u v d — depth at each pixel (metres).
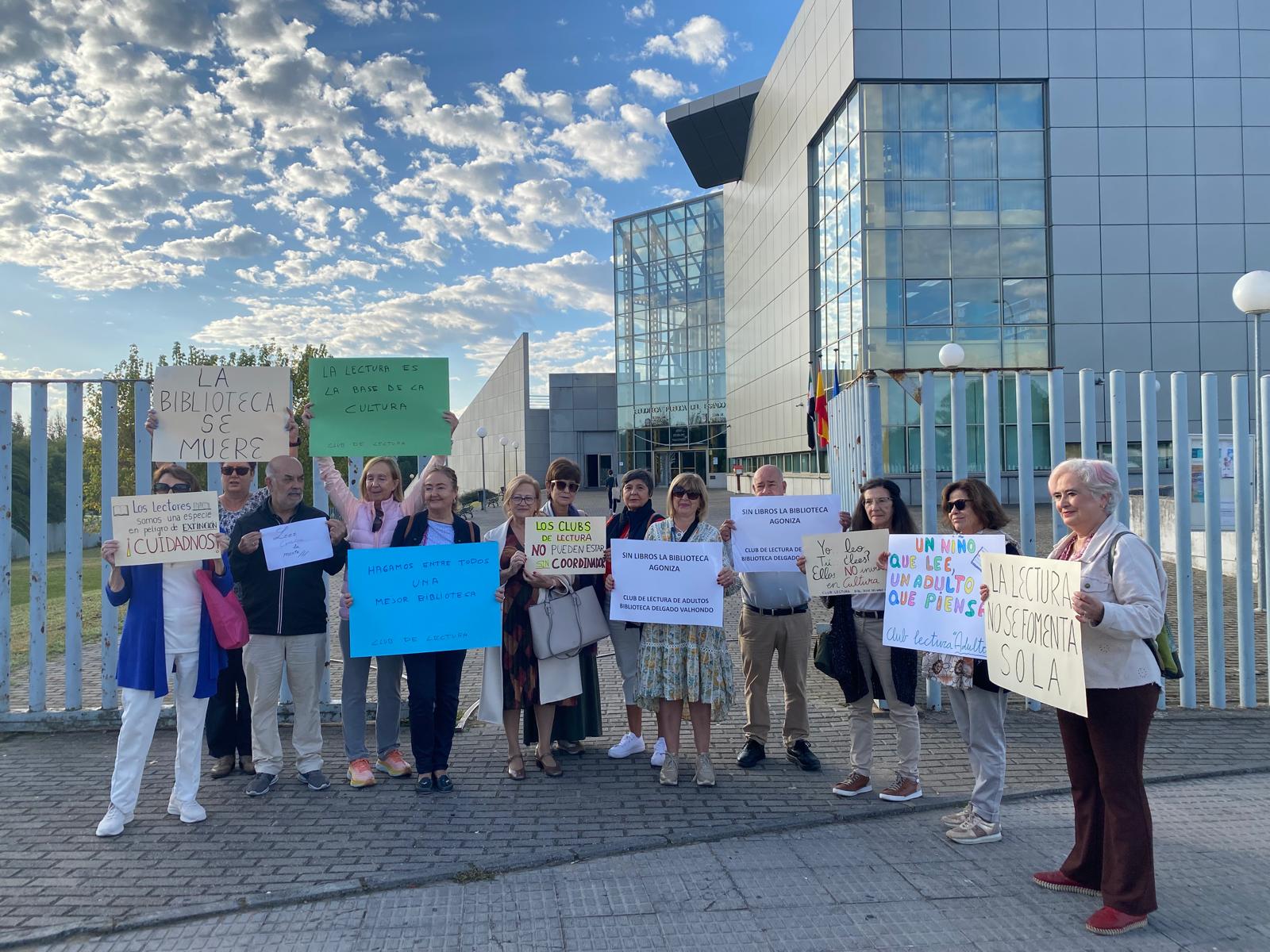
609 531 5.41
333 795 4.71
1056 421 6.11
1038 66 24.47
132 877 3.68
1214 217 24.81
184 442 5.16
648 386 52.25
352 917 3.34
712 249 48.94
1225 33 24.77
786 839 4.11
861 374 6.68
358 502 5.34
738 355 42.19
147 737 4.26
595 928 3.24
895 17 24.28
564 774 5.07
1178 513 6.12
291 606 4.72
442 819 4.35
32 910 3.40
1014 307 24.58
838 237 26.73
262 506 4.86
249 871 3.74
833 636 4.68
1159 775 4.87
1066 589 3.27
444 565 4.81
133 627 4.21
